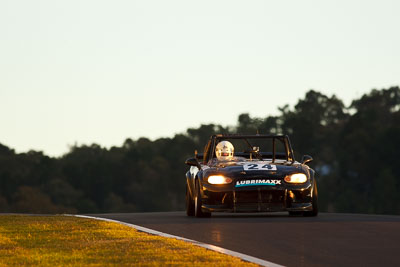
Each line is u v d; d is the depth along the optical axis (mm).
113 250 24047
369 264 21156
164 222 32969
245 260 21625
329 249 24000
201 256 22219
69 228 31156
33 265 21625
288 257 22453
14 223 34312
